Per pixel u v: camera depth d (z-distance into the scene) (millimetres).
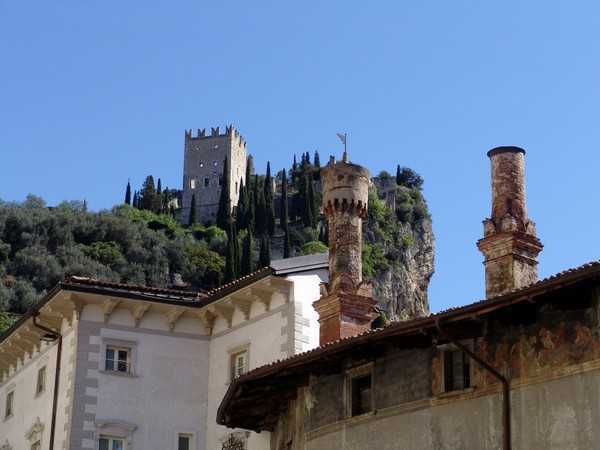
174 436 44719
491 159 37938
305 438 34125
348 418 32344
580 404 26266
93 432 43906
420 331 28812
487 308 27031
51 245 145375
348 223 42188
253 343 43875
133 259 151750
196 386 45562
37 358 49312
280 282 42688
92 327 45219
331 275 41719
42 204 156250
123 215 175625
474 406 28750
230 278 161125
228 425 37469
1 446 51062
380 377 31641
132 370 45125
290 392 35438
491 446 28031
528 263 36281
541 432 26922
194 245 166500
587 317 26672
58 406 45500
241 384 34219
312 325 42625
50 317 46844
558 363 27047
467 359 29594
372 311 41500
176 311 45906
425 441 29703
